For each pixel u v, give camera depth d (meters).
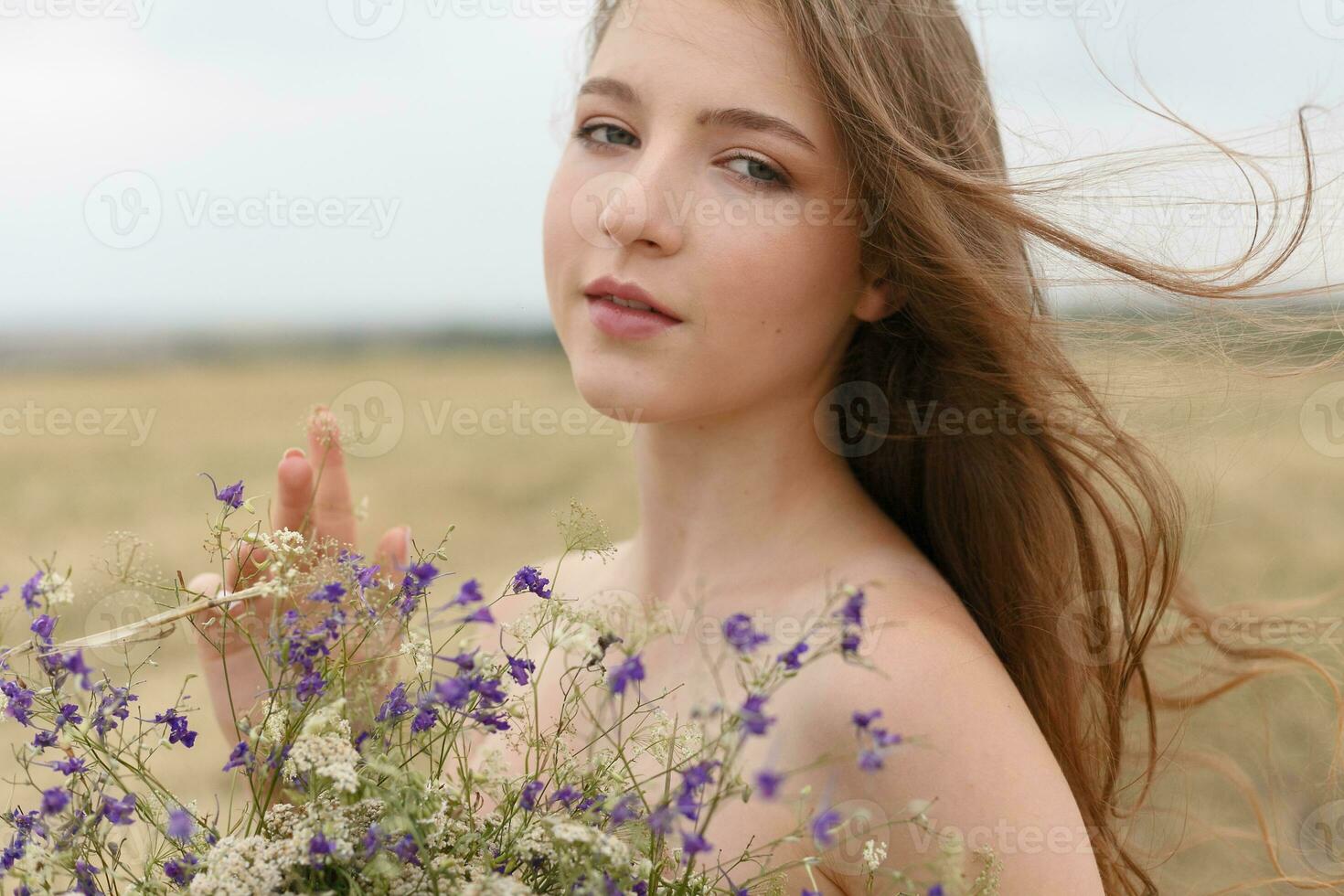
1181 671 2.05
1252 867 2.25
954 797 1.21
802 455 1.55
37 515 4.61
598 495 5.38
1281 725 2.29
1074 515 1.77
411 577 0.95
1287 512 3.67
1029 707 1.76
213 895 0.81
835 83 1.37
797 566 1.50
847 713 1.26
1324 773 2.12
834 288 1.47
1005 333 1.58
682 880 0.91
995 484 1.72
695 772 0.81
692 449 1.56
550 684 1.55
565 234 1.44
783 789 1.26
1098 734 1.83
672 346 1.37
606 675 1.12
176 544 4.34
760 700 0.79
